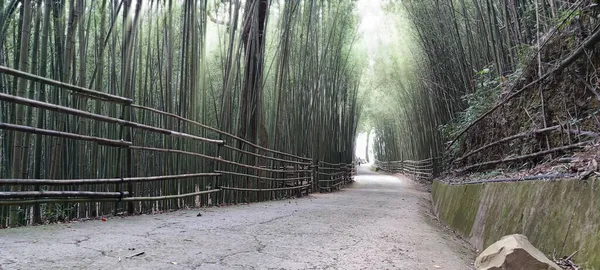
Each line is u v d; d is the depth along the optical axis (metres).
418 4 7.98
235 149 5.80
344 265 2.31
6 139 3.27
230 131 6.03
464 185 4.73
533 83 3.60
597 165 2.06
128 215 3.89
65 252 2.17
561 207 2.22
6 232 2.64
